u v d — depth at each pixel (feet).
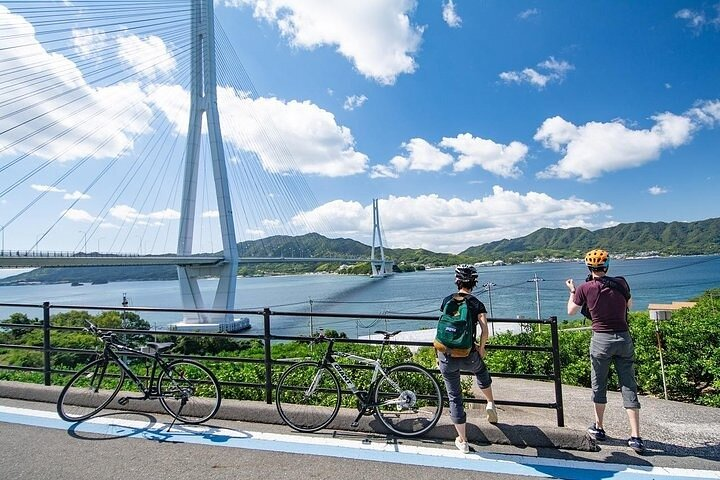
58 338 44.01
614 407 16.01
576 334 29.17
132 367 14.16
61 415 12.92
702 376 19.43
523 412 15.62
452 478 9.41
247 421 12.84
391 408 12.45
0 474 9.67
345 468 9.88
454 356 10.70
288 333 115.44
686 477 9.39
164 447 11.03
